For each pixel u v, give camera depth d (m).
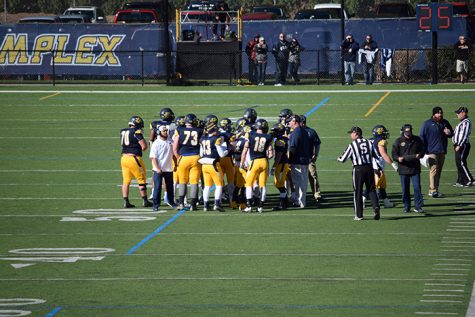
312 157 52.59
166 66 110.31
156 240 44.69
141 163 52.81
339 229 46.56
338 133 80.50
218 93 102.12
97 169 66.62
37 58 113.75
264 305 33.81
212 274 38.25
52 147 76.31
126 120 88.81
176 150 51.66
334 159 69.44
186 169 51.72
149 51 109.25
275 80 112.12
